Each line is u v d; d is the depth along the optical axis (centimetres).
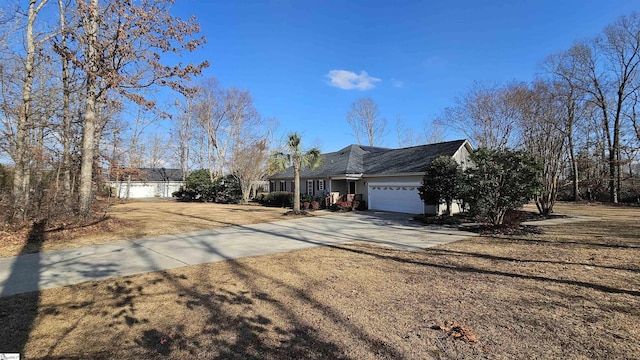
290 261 726
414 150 2284
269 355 317
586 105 2647
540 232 1088
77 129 1535
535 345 330
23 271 647
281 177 2997
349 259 743
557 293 486
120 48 1184
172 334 363
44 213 1122
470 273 611
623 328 365
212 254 811
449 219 1502
